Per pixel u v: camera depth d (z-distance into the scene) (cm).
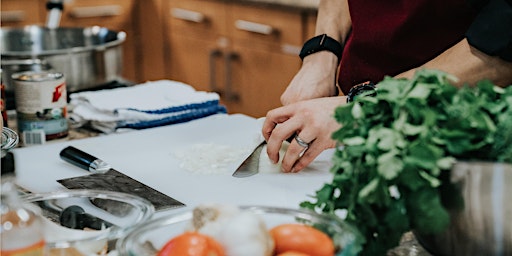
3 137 127
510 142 84
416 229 88
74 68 181
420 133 80
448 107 83
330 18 169
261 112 314
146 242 83
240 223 76
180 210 116
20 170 137
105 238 88
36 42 206
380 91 85
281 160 134
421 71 86
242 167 132
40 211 93
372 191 82
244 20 309
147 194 120
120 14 364
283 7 287
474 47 128
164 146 150
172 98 173
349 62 166
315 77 157
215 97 175
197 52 342
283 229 80
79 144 153
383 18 157
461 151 82
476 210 83
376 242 86
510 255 83
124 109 163
